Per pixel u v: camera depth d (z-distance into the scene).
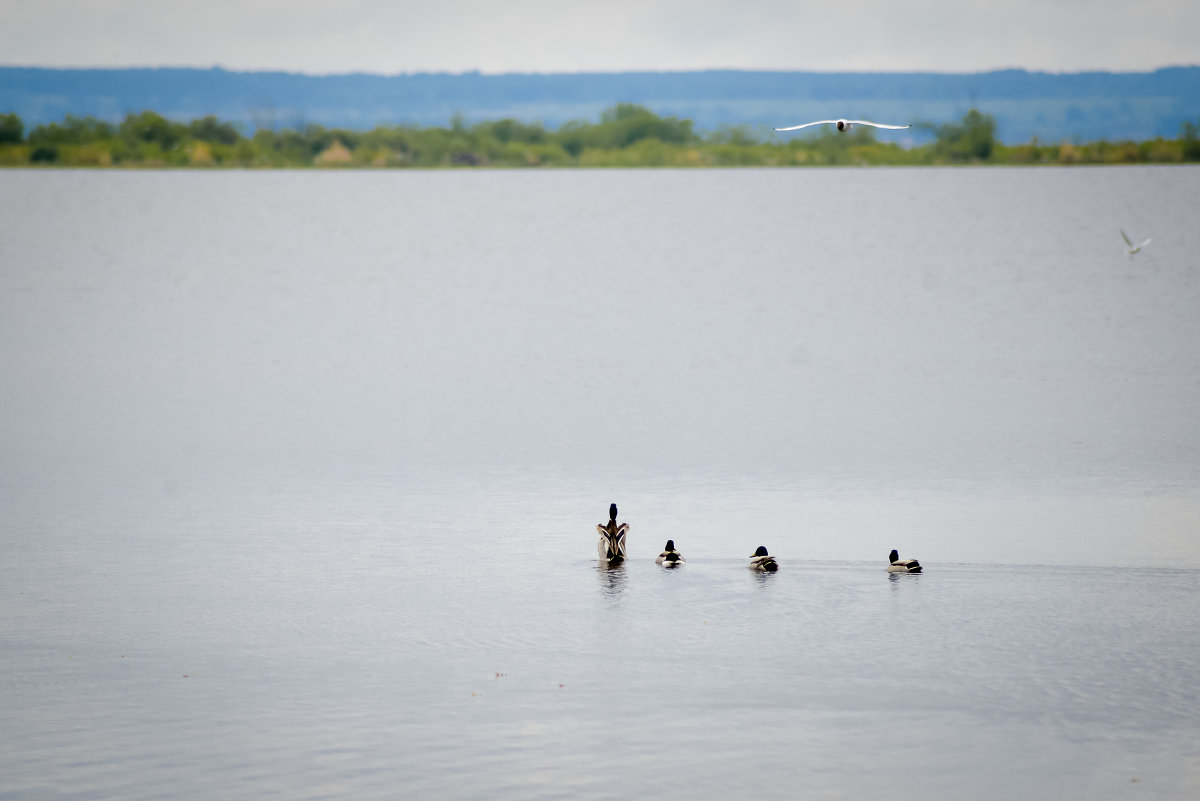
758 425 171.62
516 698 80.94
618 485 136.75
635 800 68.81
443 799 68.88
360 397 198.25
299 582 103.62
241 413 183.88
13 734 76.31
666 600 98.50
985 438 160.62
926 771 71.69
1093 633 90.62
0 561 109.88
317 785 70.38
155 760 73.12
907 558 108.06
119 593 101.12
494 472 143.62
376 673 85.00
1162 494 129.88
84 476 142.75
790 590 100.62
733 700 80.38
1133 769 71.75
